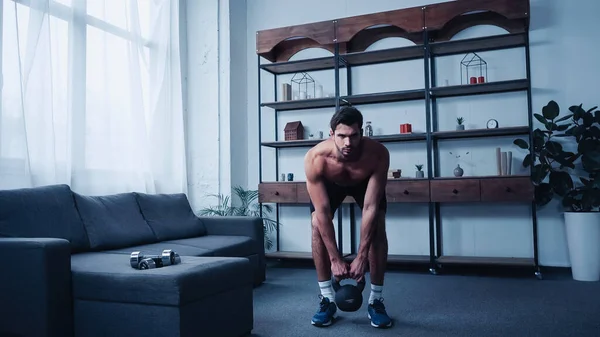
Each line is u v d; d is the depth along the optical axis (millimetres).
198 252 2803
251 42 4934
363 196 2418
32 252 1945
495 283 3406
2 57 2818
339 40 4125
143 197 3404
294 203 4617
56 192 2715
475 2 3742
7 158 2822
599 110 3777
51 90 3080
